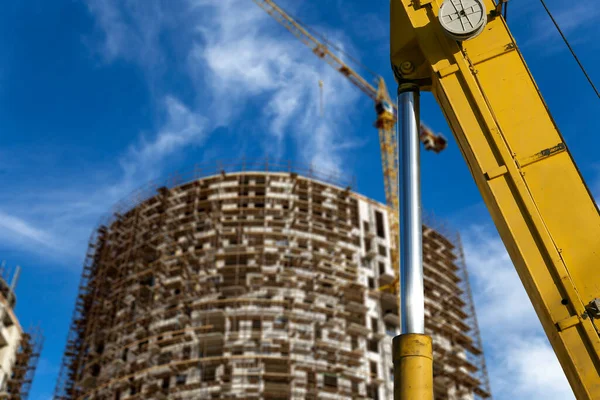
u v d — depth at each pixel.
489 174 13.69
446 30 14.70
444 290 108.94
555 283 12.70
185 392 82.94
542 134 13.96
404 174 13.64
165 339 88.56
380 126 137.50
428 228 119.19
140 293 98.62
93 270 116.56
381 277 102.81
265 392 82.69
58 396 98.62
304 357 87.06
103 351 97.19
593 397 11.75
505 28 15.02
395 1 15.86
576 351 12.12
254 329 89.25
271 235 101.31
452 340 101.94
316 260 99.38
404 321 11.99
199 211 108.00
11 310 96.94
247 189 109.81
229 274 96.19
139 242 107.62
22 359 97.75
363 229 109.44
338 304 95.50
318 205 107.12
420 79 15.41
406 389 11.35
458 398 95.94
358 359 90.25
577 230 13.12
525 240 13.10
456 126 14.63
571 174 13.58
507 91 14.42
